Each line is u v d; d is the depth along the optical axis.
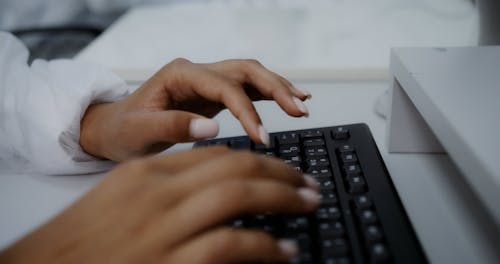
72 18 1.11
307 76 0.56
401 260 0.23
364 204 0.26
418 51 0.35
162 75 0.39
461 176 0.34
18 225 0.31
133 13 0.91
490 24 0.40
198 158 0.25
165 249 0.20
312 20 0.80
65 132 0.37
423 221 0.29
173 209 0.21
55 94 0.39
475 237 0.27
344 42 0.68
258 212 0.21
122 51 0.69
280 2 0.90
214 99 0.36
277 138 0.35
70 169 0.37
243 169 0.22
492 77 0.29
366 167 0.30
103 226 0.21
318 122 0.44
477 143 0.21
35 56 1.00
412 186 0.33
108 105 0.42
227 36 0.74
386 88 0.52
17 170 0.39
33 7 1.10
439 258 0.25
